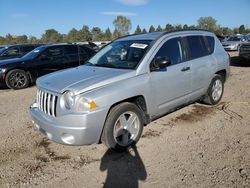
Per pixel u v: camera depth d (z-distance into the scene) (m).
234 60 15.96
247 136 4.52
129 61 4.50
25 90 9.10
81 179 3.46
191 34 5.47
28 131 5.05
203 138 4.51
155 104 4.49
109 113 3.89
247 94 7.21
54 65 10.09
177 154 3.99
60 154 4.13
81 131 3.57
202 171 3.51
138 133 4.29
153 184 3.29
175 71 4.79
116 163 3.81
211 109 5.97
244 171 3.46
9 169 3.75
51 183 3.39
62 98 3.69
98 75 4.10
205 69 5.57
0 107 6.88
